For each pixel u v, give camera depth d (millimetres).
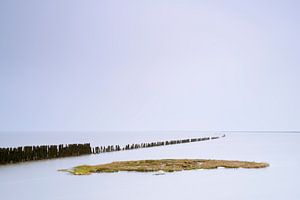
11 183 24844
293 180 25625
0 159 35062
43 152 41406
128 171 30328
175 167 32625
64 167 33406
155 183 24641
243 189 22391
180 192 21656
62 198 20281
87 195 21000
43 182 25172
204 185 23812
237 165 33938
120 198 20234
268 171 30391
